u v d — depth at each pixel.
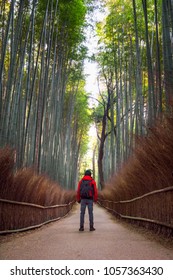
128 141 14.42
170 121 4.54
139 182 6.95
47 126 12.64
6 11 11.37
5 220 5.78
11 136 7.99
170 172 4.86
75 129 28.83
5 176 5.55
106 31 15.94
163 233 5.35
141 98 9.18
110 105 22.92
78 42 14.76
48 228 7.84
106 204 18.34
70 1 12.01
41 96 10.72
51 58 13.88
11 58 8.52
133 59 15.71
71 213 17.20
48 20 12.10
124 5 14.44
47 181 9.27
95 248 4.25
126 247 4.29
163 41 6.98
